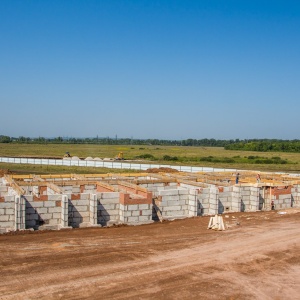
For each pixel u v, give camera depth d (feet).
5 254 40.50
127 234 50.11
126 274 35.88
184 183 72.38
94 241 46.32
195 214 62.08
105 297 30.86
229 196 67.82
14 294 30.89
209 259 40.86
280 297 32.01
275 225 56.75
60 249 42.75
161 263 39.17
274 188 71.00
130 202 55.88
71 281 33.81
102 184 65.98
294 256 42.52
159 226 55.36
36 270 36.11
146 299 30.73
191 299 31.04
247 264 39.68
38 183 63.87
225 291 32.83
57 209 52.90
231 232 52.19
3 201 49.90
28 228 51.08
